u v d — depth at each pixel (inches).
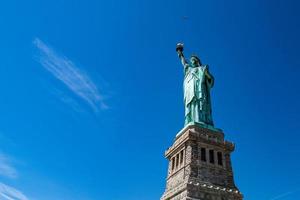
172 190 3147.1
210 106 3853.3
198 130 3462.1
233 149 3479.3
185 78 4109.3
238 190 3164.4
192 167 3125.0
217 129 3595.0
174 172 3366.1
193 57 4264.3
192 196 2878.9
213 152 3358.8
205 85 3941.9
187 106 3831.2
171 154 3629.4
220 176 3196.4
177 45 4468.5
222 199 2989.7
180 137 3518.7
